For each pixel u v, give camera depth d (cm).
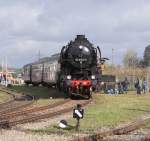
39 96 4288
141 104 3216
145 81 5138
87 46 3838
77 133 1770
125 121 2202
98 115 2381
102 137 1641
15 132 1733
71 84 3747
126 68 7981
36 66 6794
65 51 3894
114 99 3784
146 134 1755
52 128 1900
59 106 3062
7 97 4322
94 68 3844
